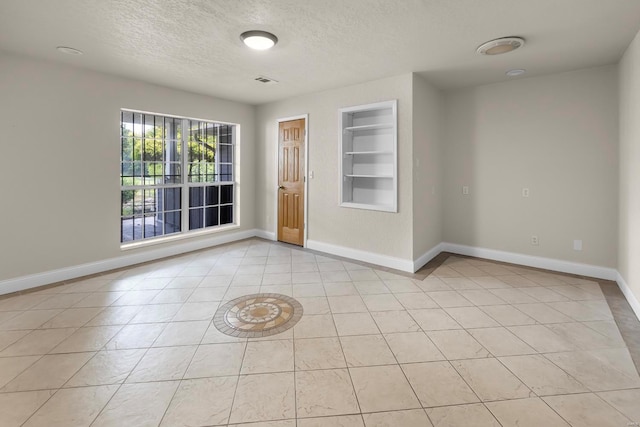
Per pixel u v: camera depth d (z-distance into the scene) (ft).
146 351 7.14
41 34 8.99
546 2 7.31
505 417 5.25
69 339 7.62
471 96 14.37
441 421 5.18
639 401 5.59
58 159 11.37
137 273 12.45
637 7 7.50
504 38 9.15
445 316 8.83
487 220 14.34
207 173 17.08
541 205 12.94
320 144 15.35
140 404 5.55
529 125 13.00
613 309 9.21
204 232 16.44
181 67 11.73
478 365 6.65
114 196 12.90
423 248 13.66
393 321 8.55
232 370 6.50
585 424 5.09
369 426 5.08
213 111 16.35
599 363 6.68
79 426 5.06
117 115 12.82
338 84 13.84
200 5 7.48
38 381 6.10
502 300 9.87
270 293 10.46
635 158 9.08
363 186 15.03
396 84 12.66
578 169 12.09
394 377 6.28
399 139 12.74
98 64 11.41
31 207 10.86
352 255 14.51
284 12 7.79
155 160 14.90
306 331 8.04
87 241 12.23
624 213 10.36
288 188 17.15
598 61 11.02
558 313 8.98
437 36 9.07
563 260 12.59
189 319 8.65
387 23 8.32
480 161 14.33
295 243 17.07
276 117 17.33
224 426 5.09
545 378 6.23
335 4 7.42
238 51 10.23
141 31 8.82
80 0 7.25
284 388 5.97
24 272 10.78
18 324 8.32
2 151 10.23
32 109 10.74
